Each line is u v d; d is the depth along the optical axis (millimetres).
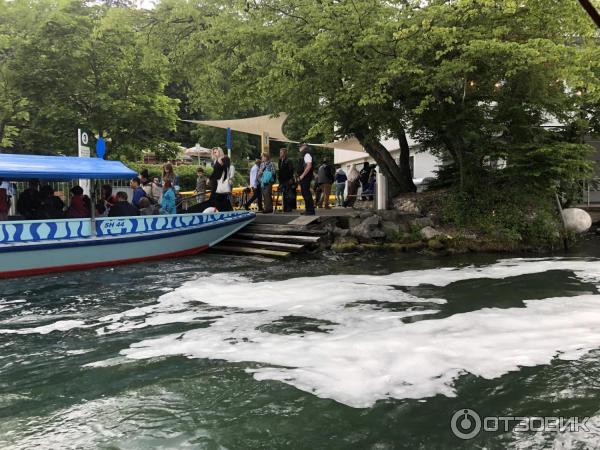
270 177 14953
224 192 13422
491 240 12711
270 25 12883
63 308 7055
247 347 5242
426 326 5852
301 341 5398
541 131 13578
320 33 11461
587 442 3268
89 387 4266
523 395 3969
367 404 3859
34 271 9922
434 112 13289
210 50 13727
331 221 13469
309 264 10836
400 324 5977
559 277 8836
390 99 12617
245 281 8945
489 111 13469
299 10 12109
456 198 13859
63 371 4637
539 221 13117
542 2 10938
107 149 18156
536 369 4488
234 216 13430
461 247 12469
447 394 4008
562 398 3906
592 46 12336
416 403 3863
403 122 14875
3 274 9562
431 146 16484
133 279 9266
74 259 10398
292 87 12562
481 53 10812
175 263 11227
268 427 3527
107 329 5992
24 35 15531
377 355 4898
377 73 11461
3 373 4602
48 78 15367
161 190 14484
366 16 11531
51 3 16047
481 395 3986
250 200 15922
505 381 4238
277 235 12930
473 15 10844
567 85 12680
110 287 8523
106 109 15781
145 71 16547
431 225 13305
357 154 32656
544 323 5906
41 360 4938
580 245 13977
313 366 4652
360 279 8953
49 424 3607
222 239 13172
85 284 8812
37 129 16828
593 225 16672
